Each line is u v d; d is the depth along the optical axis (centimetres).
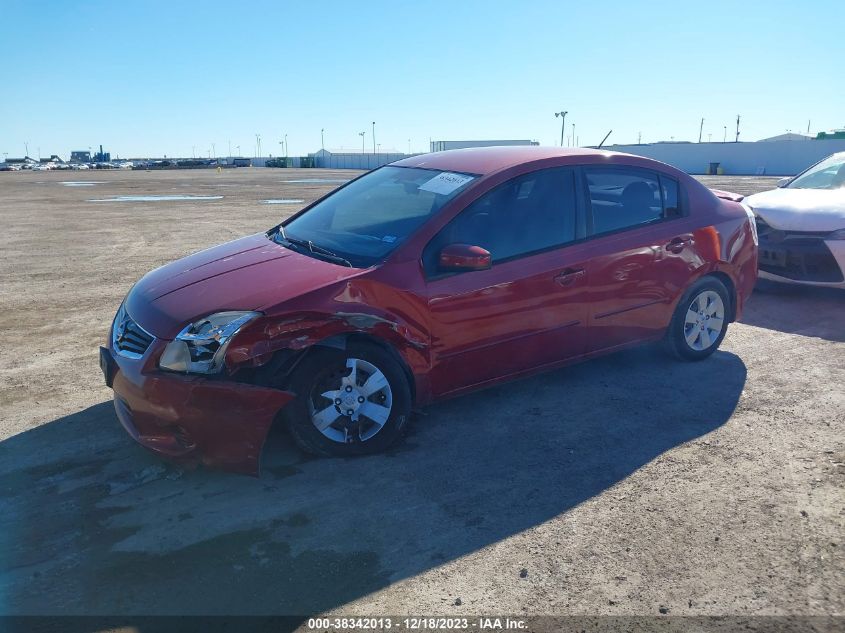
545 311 437
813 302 732
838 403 461
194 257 454
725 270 530
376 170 536
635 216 486
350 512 336
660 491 353
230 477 369
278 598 274
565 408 456
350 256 405
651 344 560
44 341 618
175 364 347
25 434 420
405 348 389
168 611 267
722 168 5444
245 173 6700
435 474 372
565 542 311
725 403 462
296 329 357
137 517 331
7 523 326
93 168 10619
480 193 424
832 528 319
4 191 3269
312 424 374
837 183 754
